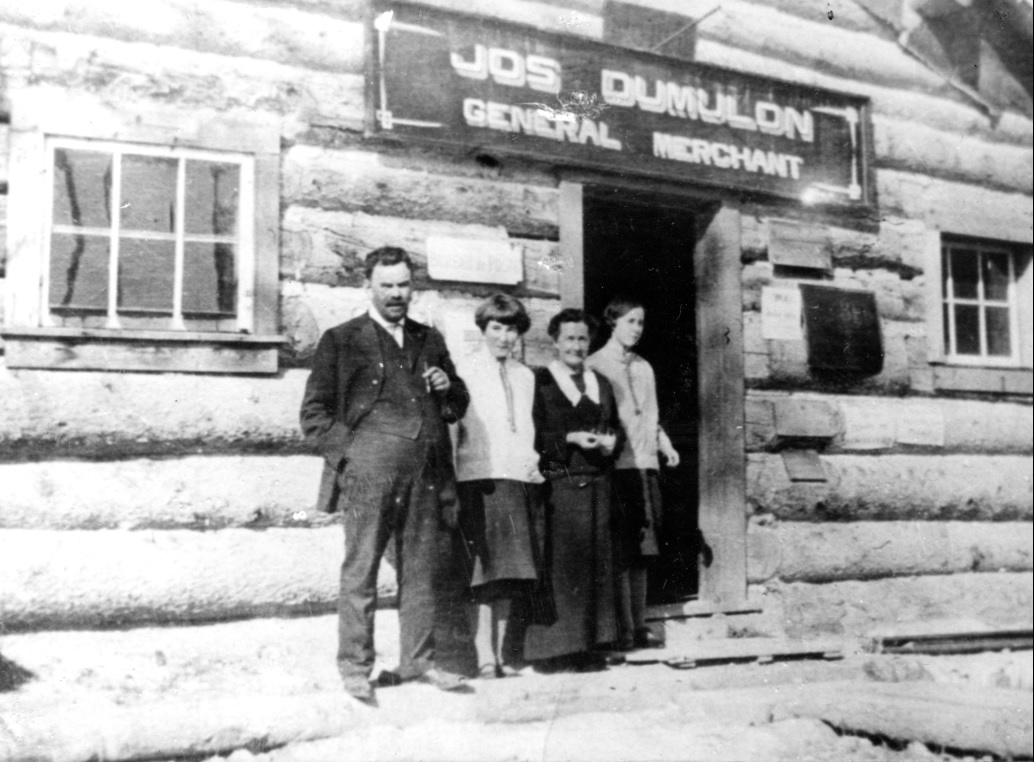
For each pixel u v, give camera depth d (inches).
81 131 166.9
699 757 157.0
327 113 184.1
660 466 214.8
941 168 254.1
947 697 180.4
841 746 170.7
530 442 179.3
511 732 159.6
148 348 167.3
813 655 205.0
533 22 201.5
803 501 224.7
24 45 164.9
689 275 225.9
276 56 181.3
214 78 176.1
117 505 162.7
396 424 165.3
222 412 170.6
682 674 185.8
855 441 233.1
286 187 180.9
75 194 167.5
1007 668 219.6
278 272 177.5
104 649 157.8
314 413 164.6
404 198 189.2
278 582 169.2
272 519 173.0
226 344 171.6
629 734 163.3
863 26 247.3
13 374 160.2
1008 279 265.9
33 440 160.1
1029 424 256.4
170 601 162.4
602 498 185.0
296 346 177.3
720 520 216.4
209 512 168.4
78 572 157.4
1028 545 249.8
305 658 165.8
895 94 250.7
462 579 175.5
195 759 143.1
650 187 213.5
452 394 175.0
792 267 233.0
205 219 174.6
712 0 223.1
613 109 207.2
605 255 224.1
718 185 219.0
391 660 173.0
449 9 191.5
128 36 171.8
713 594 215.6
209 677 158.2
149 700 149.7
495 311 183.5
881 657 210.2
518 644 178.5
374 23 186.2
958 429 246.2
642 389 201.9
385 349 169.2
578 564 181.8
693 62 215.8
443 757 148.6
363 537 160.1
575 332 190.5
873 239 242.2
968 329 259.6
